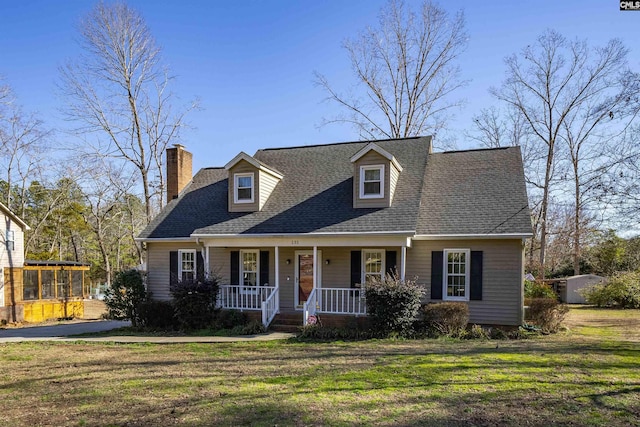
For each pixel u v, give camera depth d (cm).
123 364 946
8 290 2031
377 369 829
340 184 1608
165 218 1733
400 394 666
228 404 636
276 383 746
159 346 1181
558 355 930
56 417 603
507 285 1280
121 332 1488
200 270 1545
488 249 1303
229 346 1149
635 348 1013
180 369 880
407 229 1281
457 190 1480
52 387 763
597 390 669
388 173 1430
